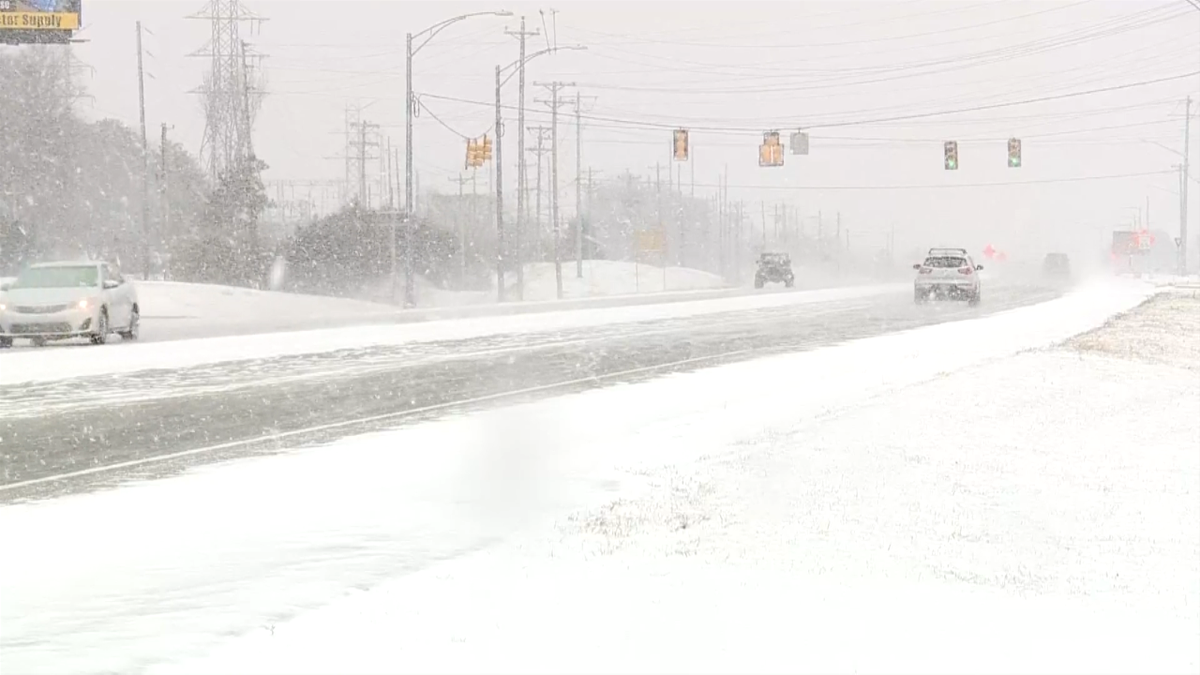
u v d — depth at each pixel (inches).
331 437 620.7
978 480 582.9
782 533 436.8
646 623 309.4
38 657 280.2
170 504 456.1
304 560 374.3
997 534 479.5
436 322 1473.9
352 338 1235.9
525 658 278.1
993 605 360.2
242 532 411.2
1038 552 457.1
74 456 563.5
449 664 272.7
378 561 373.7
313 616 312.5
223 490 483.5
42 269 1165.1
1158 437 756.6
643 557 383.2
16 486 491.2
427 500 466.6
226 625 305.7
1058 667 293.7
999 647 309.0
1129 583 416.8
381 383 863.1
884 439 660.7
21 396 782.5
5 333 1107.3
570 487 497.4
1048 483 595.8
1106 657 306.8
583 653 282.5
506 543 399.2
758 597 341.4
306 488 488.1
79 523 423.2
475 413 709.9
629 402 759.7
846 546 426.9
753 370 951.0
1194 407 887.1
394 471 526.3
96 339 1132.5
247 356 1055.6
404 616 310.7
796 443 622.2
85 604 325.1
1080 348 1182.9
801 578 370.3
